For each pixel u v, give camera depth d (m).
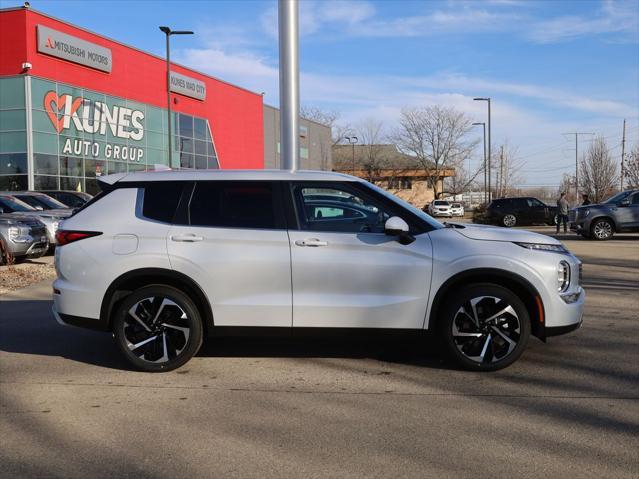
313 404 4.41
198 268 5.06
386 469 3.36
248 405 4.39
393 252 5.04
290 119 11.49
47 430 3.95
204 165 39.28
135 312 5.15
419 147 62.75
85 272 5.16
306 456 3.53
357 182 5.24
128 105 31.41
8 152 25.41
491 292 4.98
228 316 5.10
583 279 10.36
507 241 5.06
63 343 6.27
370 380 4.96
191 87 37.16
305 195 5.20
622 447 3.62
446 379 4.96
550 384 4.80
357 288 5.05
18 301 8.81
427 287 5.02
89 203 5.38
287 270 5.04
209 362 5.52
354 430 3.91
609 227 19.38
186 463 3.46
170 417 4.17
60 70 26.72
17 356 5.77
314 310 5.04
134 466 3.43
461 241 5.06
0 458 3.54
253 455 3.55
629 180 43.41
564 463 3.41
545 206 31.78
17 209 14.76
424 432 3.87
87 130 28.50
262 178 5.25
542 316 5.00
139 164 32.50
